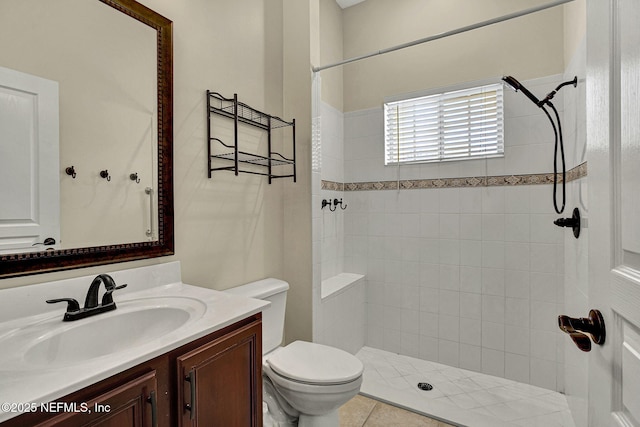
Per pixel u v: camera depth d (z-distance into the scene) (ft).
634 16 1.65
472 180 7.57
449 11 7.92
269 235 6.41
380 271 8.71
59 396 2.02
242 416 3.47
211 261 5.21
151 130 4.33
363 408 6.13
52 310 3.36
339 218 8.99
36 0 3.31
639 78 1.60
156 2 4.43
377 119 8.77
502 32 7.30
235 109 5.07
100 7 3.82
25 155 3.25
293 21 6.67
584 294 5.00
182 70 4.77
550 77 6.78
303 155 6.54
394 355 8.39
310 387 4.29
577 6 5.50
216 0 5.33
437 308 7.98
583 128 5.01
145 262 4.28
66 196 3.54
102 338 3.28
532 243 6.95
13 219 3.17
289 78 6.72
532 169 6.93
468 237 7.61
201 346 3.03
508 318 7.19
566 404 6.24
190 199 4.88
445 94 7.88
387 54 8.68
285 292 5.80
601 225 2.07
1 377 2.14
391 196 8.57
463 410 5.98
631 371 1.70
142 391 2.50
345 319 7.89
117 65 3.98
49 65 3.41
